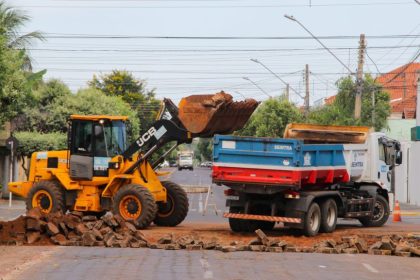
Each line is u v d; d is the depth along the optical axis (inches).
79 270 1088.8
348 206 1865.2
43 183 1908.2
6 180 3388.3
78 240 1435.8
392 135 5078.7
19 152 3314.5
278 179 1606.8
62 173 1899.6
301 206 1637.6
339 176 1796.3
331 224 1761.8
